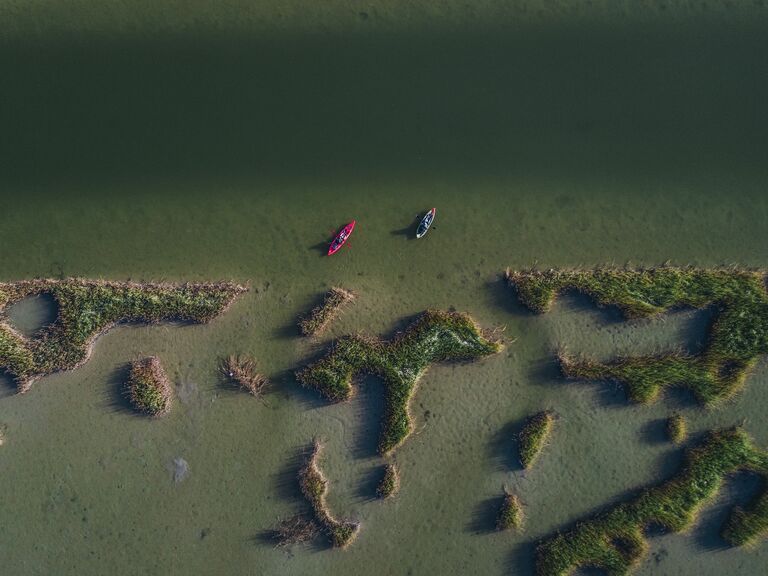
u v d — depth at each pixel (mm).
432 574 14094
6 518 14406
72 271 14781
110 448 14445
